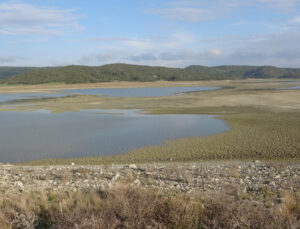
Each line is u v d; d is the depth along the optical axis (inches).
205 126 1273.4
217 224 218.8
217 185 402.9
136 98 2728.8
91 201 305.3
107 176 498.0
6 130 1291.8
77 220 227.1
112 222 219.3
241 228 211.2
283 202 278.7
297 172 519.5
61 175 506.9
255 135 1062.4
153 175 490.9
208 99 2393.0
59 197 334.3
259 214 223.3
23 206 291.7
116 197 266.4
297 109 1704.0
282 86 4783.5
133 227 215.2
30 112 1897.1
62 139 1103.6
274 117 1435.8
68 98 2960.1
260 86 4950.8
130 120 1492.4
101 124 1390.3
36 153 930.1
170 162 787.4
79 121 1492.4
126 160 830.5
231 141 992.9
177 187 387.9
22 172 556.4
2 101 2832.2
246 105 1956.2
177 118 1524.4
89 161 829.2
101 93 3907.5
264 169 561.3
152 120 1478.8
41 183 446.9
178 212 230.4
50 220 261.0
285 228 211.5
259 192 350.6
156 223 216.5
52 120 1545.3
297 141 956.6
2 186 419.5
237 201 266.2
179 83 6983.3
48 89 5221.5
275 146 911.7
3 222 255.4
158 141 1031.6
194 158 826.2
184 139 1046.4
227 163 703.1
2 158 883.4
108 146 987.9
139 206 231.0
